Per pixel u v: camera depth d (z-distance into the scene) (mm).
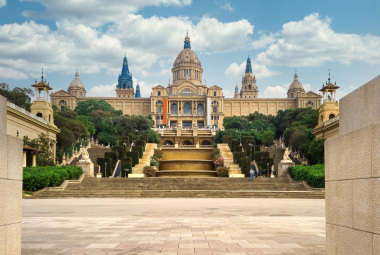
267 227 15484
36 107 79625
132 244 11242
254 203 31109
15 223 7309
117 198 38625
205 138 140500
